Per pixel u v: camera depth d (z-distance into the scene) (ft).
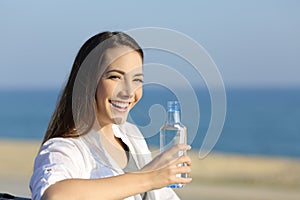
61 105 9.63
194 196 46.70
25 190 46.65
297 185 59.11
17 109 404.57
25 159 76.07
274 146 219.41
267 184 59.26
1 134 265.13
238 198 47.83
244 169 67.51
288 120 296.71
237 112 354.13
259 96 612.29
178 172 8.64
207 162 69.36
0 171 62.39
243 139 233.55
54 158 8.87
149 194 10.31
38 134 265.75
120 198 8.41
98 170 9.27
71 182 8.34
